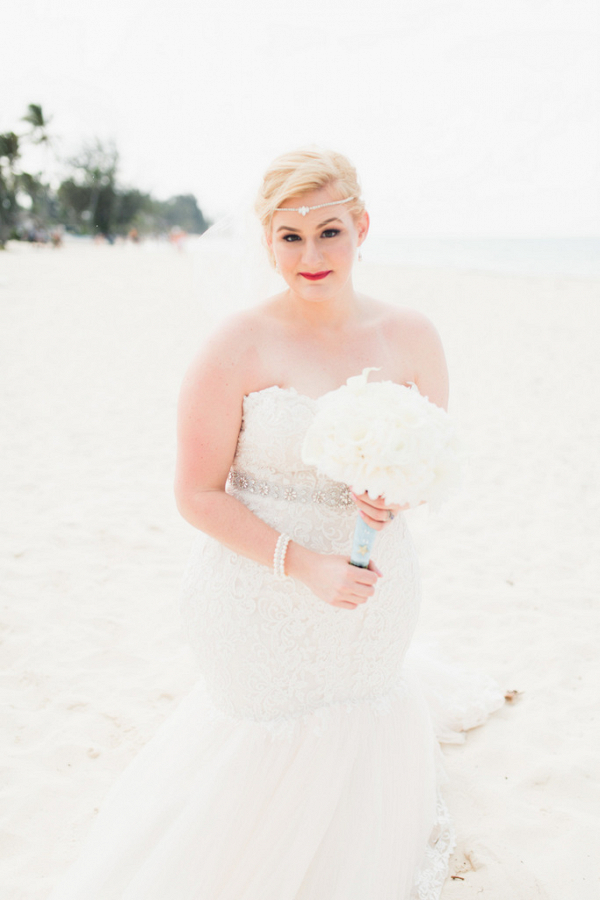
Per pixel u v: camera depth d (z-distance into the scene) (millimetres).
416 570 2219
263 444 1961
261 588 1999
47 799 2586
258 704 2047
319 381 2000
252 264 2436
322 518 2000
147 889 1905
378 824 2033
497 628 3770
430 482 1643
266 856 1973
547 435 7441
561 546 4797
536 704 3145
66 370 9883
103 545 4652
